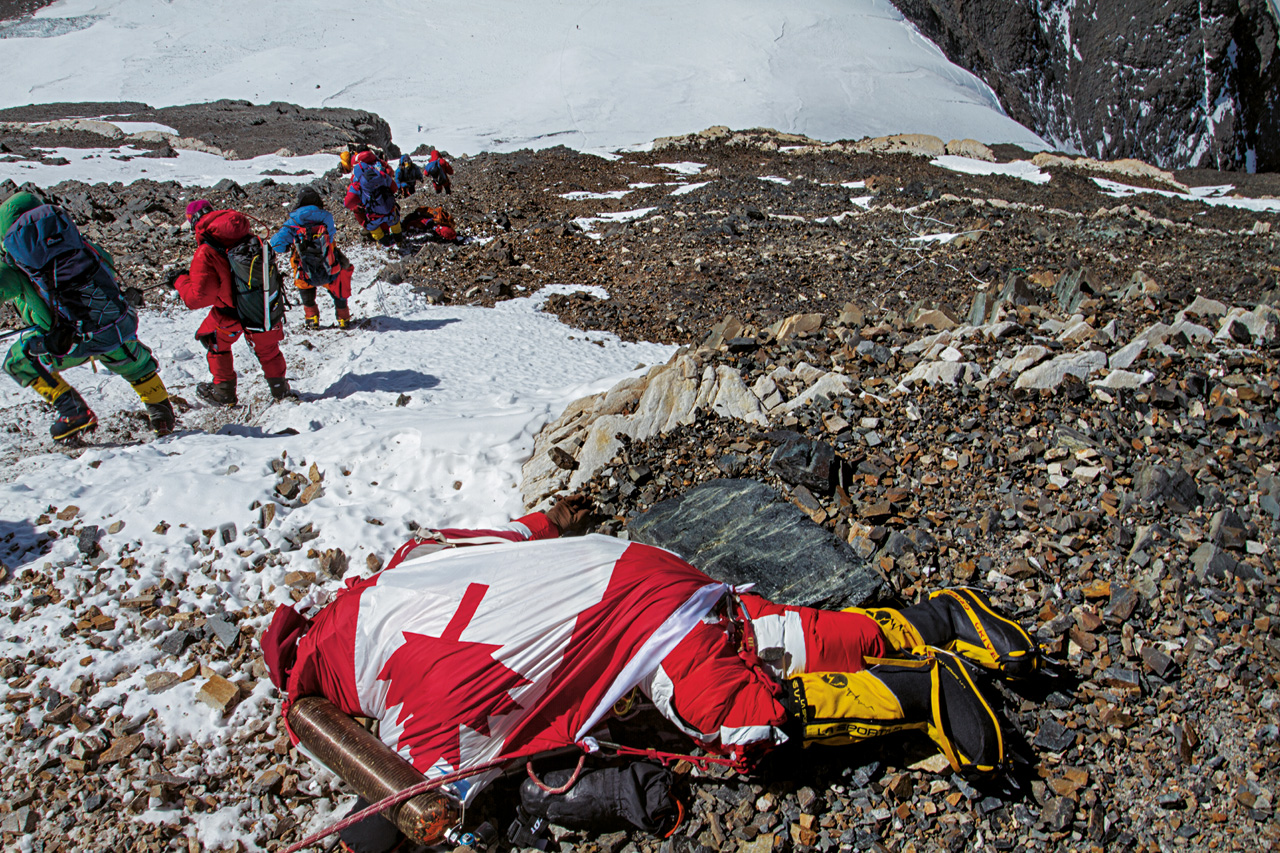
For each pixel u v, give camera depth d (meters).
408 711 2.61
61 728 3.05
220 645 3.40
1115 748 2.76
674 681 2.66
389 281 9.42
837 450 4.20
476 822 2.72
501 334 7.55
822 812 2.66
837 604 3.23
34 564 3.67
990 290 7.17
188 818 2.79
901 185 16.42
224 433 5.04
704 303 8.75
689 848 2.57
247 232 5.29
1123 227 12.45
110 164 16.89
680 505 3.84
